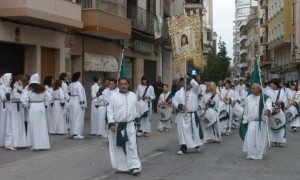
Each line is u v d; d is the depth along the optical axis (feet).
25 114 45.03
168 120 65.72
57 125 58.03
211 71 230.68
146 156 42.86
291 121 69.77
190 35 46.85
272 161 40.34
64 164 37.63
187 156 42.98
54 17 65.92
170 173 34.50
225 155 43.62
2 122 46.09
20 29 65.05
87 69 81.41
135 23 100.01
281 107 50.57
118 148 34.01
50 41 71.67
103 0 81.20
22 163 37.55
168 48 131.95
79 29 76.02
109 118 33.42
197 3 176.35
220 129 58.90
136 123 34.09
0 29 61.46
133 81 107.04
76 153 43.37
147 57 114.52
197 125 44.29
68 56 76.48
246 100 41.57
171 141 54.29
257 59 41.88
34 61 68.64
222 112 60.75
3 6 61.11
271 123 50.37
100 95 56.59
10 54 65.98
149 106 59.93
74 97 54.19
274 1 221.25
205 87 53.72
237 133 63.93
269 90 52.19
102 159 40.32
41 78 70.44
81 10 76.23
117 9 87.30
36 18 62.39
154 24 110.83
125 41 96.99
